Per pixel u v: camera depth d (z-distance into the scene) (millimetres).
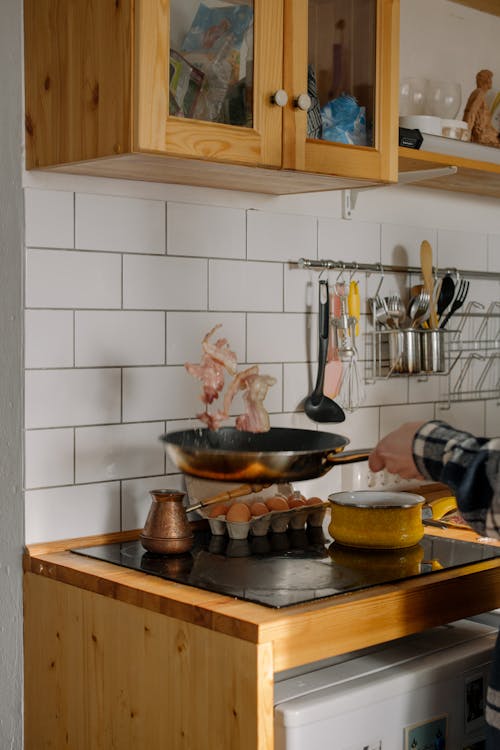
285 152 1879
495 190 2705
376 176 2047
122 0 1685
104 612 1790
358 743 1632
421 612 1770
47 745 1938
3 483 2010
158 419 2146
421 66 2613
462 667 1811
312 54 1929
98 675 1808
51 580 1905
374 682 1673
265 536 2121
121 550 1985
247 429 1774
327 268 2424
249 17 1832
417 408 2678
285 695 1612
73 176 1994
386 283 2578
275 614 1560
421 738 1734
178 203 2154
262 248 2312
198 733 1610
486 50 2799
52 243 1969
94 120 1767
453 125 2398
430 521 2305
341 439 1664
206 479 1543
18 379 1960
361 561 1908
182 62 1741
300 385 2404
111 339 2062
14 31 1944
